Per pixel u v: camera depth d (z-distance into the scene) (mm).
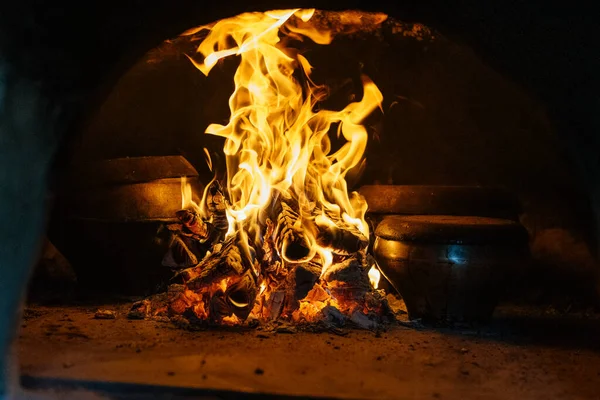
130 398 981
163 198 1547
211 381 1004
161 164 1584
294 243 1366
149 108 1778
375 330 1308
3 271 1050
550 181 1671
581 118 1125
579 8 1122
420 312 1369
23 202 1070
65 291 1616
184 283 1390
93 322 1341
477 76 1636
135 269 1550
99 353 1130
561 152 1236
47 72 1115
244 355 1130
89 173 1544
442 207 1512
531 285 1646
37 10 1122
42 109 1100
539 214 1695
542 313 1491
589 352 1181
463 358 1137
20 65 1093
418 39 1603
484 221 1390
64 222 1536
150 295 1556
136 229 1515
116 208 1519
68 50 1141
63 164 1158
